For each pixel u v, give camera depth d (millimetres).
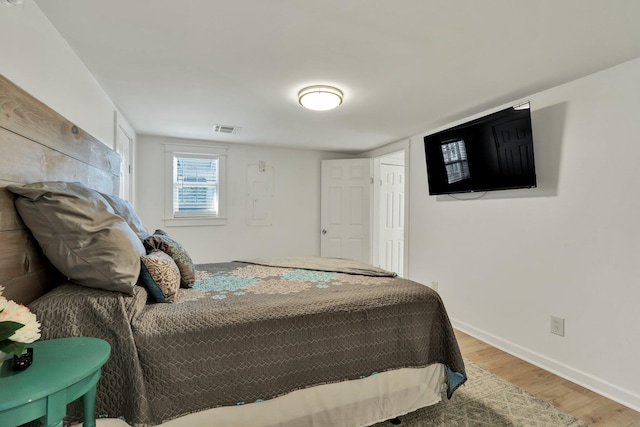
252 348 1351
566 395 1992
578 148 2152
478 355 2561
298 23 1527
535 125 2414
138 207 3779
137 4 1383
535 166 2410
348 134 3684
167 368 1196
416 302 1733
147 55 1840
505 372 2281
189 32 1605
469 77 2121
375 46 1731
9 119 1143
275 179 4500
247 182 4332
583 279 2127
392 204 4812
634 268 1881
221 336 1301
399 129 3443
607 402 1922
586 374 2096
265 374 1369
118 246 1253
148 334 1192
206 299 1547
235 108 2770
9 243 1137
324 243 4672
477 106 2693
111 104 2582
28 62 1322
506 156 2508
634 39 1646
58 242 1216
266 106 2713
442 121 3133
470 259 2984
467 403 1888
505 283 2656
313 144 4266
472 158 2795
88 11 1432
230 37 1650
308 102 2432
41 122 1358
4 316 833
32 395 750
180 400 1215
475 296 2932
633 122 1877
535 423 1713
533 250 2441
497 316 2721
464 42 1687
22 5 1275
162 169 3885
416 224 3672
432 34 1612
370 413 1608
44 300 1148
